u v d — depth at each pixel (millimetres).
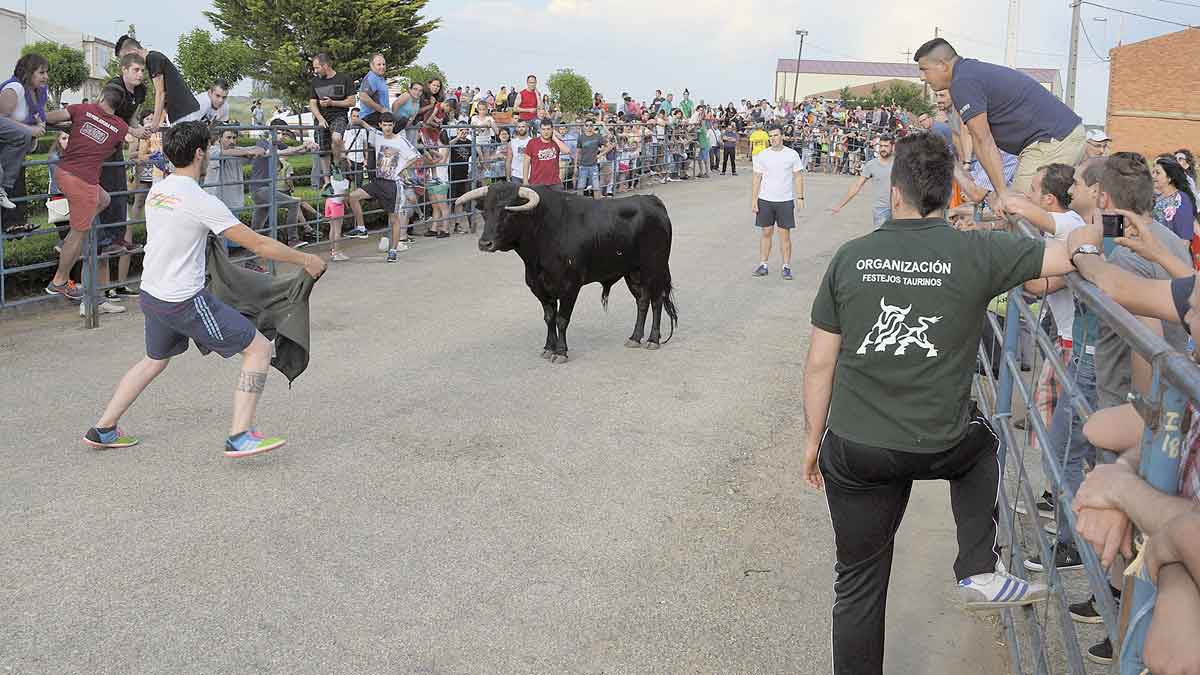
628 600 4320
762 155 12242
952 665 3893
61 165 8406
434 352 8320
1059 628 4074
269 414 6570
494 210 7594
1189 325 2561
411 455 5930
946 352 3066
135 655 3742
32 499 5102
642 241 8320
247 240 5473
